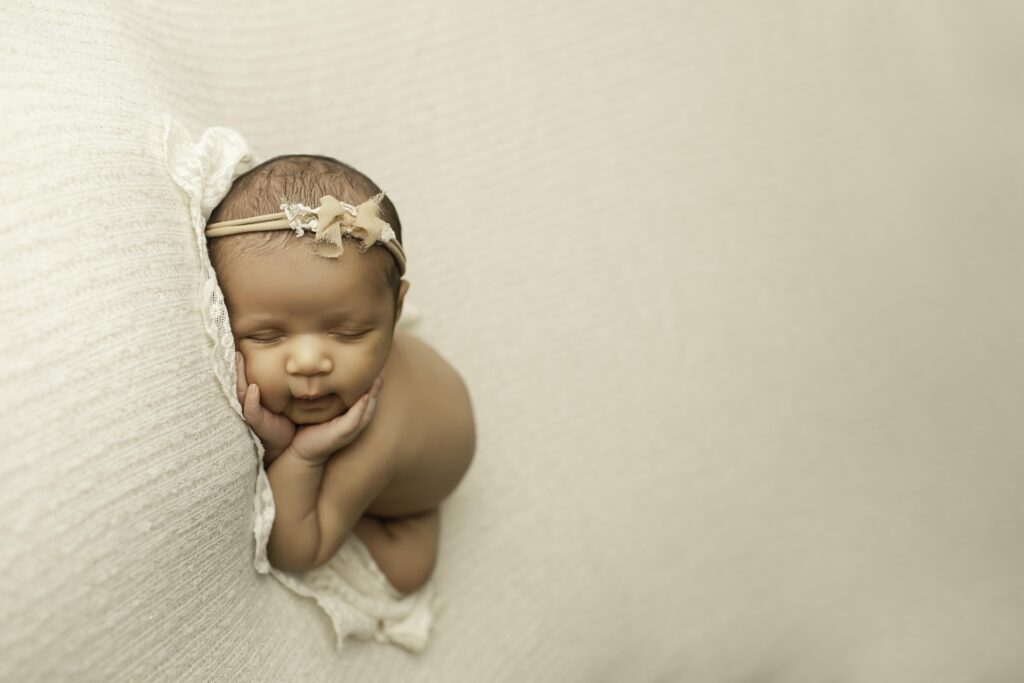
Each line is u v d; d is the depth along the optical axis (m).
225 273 0.66
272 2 0.91
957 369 1.10
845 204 1.12
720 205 1.07
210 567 0.63
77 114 0.63
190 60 0.81
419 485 0.78
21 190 0.59
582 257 1.01
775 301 1.06
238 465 0.65
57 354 0.57
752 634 0.96
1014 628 1.01
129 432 0.58
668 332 1.02
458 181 0.98
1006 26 1.26
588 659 0.89
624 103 1.07
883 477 1.05
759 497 1.00
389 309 0.69
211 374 0.64
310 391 0.66
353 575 0.78
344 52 0.95
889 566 1.02
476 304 0.96
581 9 1.08
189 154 0.68
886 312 1.10
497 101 1.02
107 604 0.56
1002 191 1.19
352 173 0.70
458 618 0.85
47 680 0.54
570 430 0.96
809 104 1.14
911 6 1.23
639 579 0.93
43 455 0.55
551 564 0.91
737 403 1.02
